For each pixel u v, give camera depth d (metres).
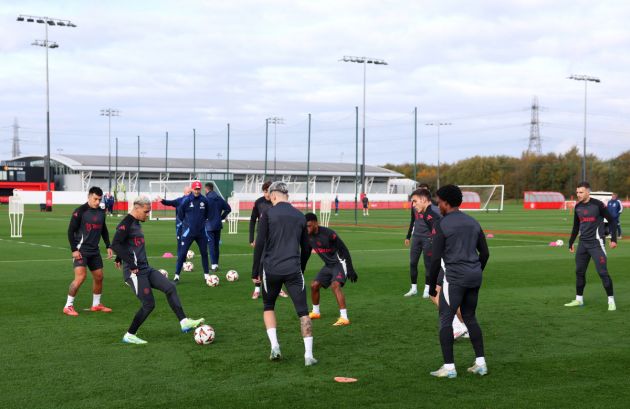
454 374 6.59
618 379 6.57
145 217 8.32
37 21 48.94
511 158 109.88
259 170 91.00
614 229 10.74
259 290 11.48
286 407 5.66
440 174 114.75
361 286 13.05
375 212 63.25
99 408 5.62
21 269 15.34
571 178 93.50
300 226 7.34
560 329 9.04
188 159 96.00
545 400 5.87
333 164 103.56
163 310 10.25
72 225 9.75
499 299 11.54
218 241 15.24
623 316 9.98
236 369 6.89
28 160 104.06
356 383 6.39
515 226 37.66
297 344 8.05
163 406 5.68
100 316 9.76
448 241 6.68
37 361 7.16
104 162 87.19
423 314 10.05
